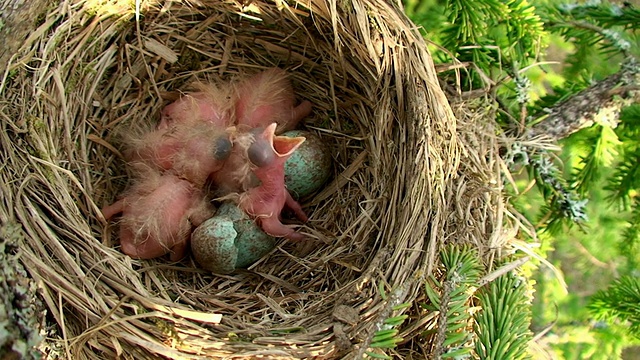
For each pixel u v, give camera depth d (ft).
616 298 1.05
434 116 1.01
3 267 0.87
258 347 0.95
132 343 0.93
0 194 0.94
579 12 1.11
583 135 1.13
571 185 1.12
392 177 1.06
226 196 1.10
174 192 1.07
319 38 1.10
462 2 1.03
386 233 1.04
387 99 1.06
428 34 1.10
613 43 1.08
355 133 1.14
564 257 1.41
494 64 1.08
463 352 0.88
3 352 0.85
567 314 1.26
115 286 0.96
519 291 0.95
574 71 1.14
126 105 1.13
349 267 1.06
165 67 1.14
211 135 1.09
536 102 1.13
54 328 0.92
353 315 0.97
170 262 1.10
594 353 1.20
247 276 1.11
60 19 1.01
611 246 1.23
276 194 1.08
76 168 1.05
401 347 0.98
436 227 0.99
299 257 1.13
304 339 0.97
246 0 1.08
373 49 1.03
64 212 0.98
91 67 1.07
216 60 1.16
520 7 1.04
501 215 1.02
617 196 1.11
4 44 0.98
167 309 0.95
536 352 1.03
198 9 1.10
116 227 1.07
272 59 1.16
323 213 1.15
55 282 0.92
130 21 1.08
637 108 1.11
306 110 1.16
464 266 0.94
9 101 0.98
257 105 1.12
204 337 0.95
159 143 1.09
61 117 1.03
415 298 0.97
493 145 1.06
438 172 1.00
